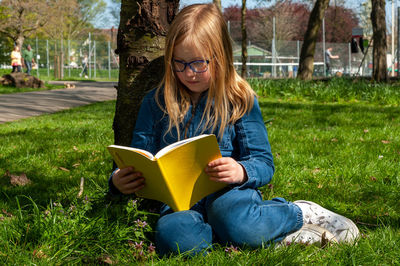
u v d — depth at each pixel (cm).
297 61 2806
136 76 261
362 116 738
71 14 3716
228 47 209
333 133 561
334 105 980
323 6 1588
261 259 187
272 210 201
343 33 3519
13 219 235
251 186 206
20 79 1722
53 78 2827
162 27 260
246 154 214
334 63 2948
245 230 196
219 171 190
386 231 216
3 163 418
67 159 436
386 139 512
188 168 187
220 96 209
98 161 423
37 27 2767
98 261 193
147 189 203
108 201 262
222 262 184
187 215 195
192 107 216
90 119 789
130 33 259
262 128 217
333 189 316
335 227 212
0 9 2577
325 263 184
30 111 976
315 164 392
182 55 199
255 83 1284
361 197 299
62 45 3017
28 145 509
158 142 226
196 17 200
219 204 200
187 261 190
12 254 191
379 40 1287
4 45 3175
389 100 1003
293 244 201
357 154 429
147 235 221
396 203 284
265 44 2850
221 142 215
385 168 369
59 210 225
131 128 265
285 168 366
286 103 1020
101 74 3159
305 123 670
